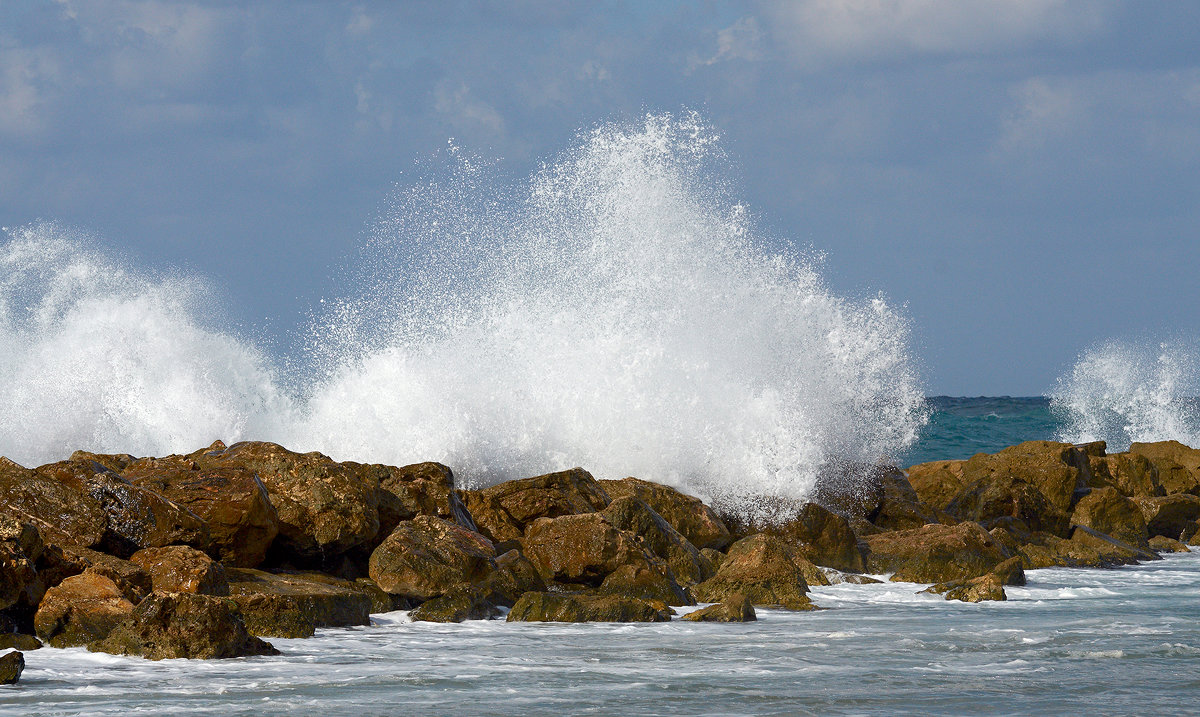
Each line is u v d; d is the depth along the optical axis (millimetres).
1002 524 75125
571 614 46656
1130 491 88688
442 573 47781
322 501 51469
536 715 30797
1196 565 72000
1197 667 37812
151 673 35250
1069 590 58500
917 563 61906
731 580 53156
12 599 38938
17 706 30906
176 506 45906
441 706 31641
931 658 39281
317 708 31234
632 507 56375
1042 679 35844
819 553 64688
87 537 44312
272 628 41969
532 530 53844
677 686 34469
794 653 40156
